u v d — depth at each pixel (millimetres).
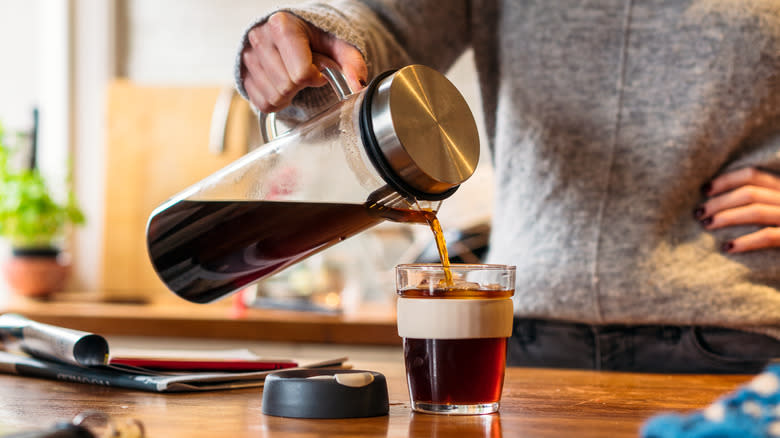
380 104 710
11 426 641
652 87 1102
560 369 1105
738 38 1067
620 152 1117
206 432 625
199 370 953
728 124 1084
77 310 2035
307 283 2342
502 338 746
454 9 1182
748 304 1075
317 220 778
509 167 1189
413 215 785
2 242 2809
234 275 854
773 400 457
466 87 2527
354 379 704
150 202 2643
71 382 938
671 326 1119
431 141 714
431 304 728
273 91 912
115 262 2635
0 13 2871
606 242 1115
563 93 1137
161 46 2783
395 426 661
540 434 625
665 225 1112
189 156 2641
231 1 2729
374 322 1878
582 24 1123
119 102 2674
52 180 2758
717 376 1028
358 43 896
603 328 1144
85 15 2807
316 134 774
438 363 725
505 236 1198
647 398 823
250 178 795
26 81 2881
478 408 727
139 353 1058
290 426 656
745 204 1089
